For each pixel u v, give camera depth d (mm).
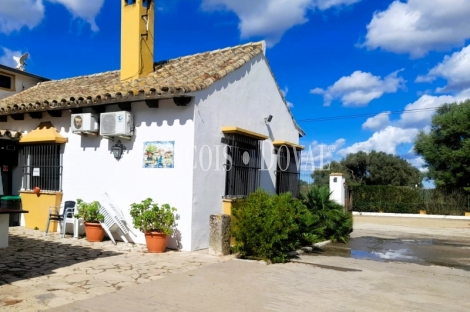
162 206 8102
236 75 9703
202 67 9633
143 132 8781
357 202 25703
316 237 10102
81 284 5426
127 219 8859
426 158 26719
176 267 6668
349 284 6090
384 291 5766
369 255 9430
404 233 15344
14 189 11008
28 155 10781
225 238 7840
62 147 10117
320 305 4926
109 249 8039
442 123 26344
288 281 6078
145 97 8273
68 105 9344
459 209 23281
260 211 7770
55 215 9672
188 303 4797
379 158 37312
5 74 13469
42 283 5398
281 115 12336
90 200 9477
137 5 9938
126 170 8969
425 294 5707
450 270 7879
